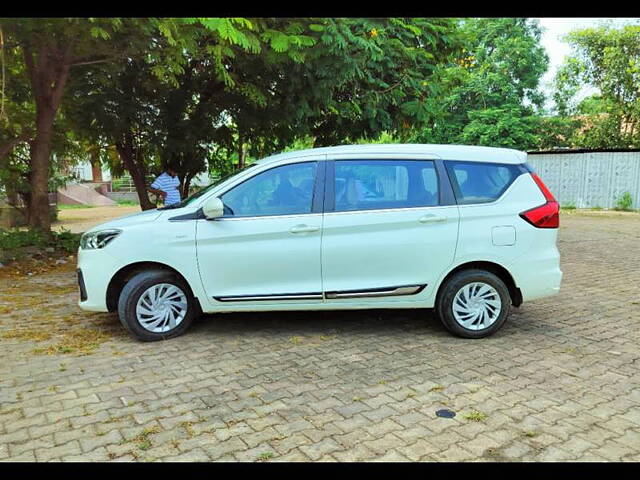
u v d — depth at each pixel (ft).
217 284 15.35
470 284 15.52
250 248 15.17
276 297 15.31
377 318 17.97
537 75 70.08
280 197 15.56
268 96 31.12
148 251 15.10
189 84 32.96
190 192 44.45
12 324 17.52
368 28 25.63
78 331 16.69
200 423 10.66
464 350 14.82
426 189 15.56
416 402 11.53
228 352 14.73
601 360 13.99
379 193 15.57
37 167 33.42
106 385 12.51
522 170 16.03
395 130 36.86
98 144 40.37
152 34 21.13
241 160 41.73
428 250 15.30
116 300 16.03
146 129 33.83
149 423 10.67
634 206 60.34
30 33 21.07
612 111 68.64
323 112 34.63
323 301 15.47
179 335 16.05
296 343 15.46
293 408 11.28
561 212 61.41
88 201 92.89
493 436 10.09
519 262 15.52
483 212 15.40
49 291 22.58
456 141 70.23
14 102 33.86
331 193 15.48
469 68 71.10
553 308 19.35
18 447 9.80
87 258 15.43
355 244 15.23
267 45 22.77
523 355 14.40
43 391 12.17
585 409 11.16
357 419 10.78
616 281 24.22
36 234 32.01
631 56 66.03
